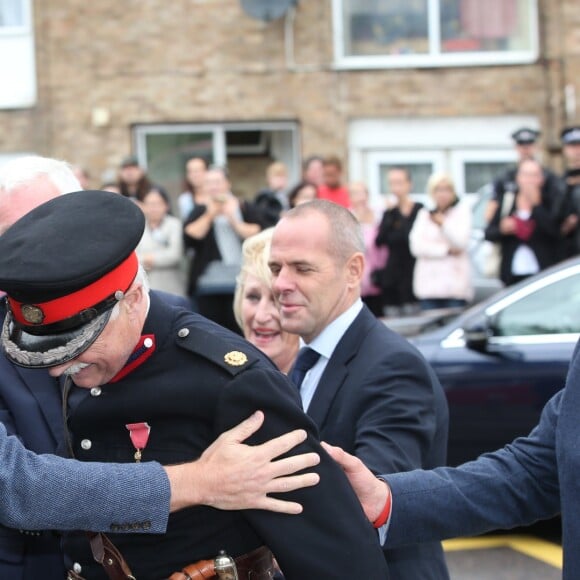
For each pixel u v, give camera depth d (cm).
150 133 1219
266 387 205
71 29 1198
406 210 870
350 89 1230
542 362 554
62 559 247
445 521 230
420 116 1240
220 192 807
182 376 207
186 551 209
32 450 247
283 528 202
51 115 1203
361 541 205
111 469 203
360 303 290
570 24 1228
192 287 803
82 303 197
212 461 201
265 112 1216
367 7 1237
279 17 1206
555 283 572
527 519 234
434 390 277
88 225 199
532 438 236
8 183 259
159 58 1205
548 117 1237
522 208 811
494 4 1247
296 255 281
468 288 819
